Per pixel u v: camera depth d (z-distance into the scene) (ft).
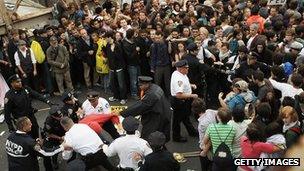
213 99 32.12
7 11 44.01
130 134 20.67
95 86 39.45
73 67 38.58
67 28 38.32
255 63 27.68
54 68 36.86
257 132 18.93
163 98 23.80
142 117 24.04
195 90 30.68
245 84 24.08
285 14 36.58
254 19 37.73
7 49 35.99
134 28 35.91
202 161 21.86
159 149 18.43
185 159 26.78
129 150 20.52
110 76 35.42
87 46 37.06
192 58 29.99
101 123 24.23
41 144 23.38
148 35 35.12
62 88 37.78
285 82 25.86
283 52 28.96
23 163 21.54
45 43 36.88
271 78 25.71
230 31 34.42
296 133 20.15
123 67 34.88
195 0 45.83
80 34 36.78
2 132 32.45
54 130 23.98
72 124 22.56
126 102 35.76
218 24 37.45
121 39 34.65
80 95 37.91
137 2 46.03
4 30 43.50
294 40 30.76
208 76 31.42
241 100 24.00
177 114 27.78
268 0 41.04
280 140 19.25
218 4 42.70
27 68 35.58
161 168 18.29
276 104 23.08
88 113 25.49
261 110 20.71
